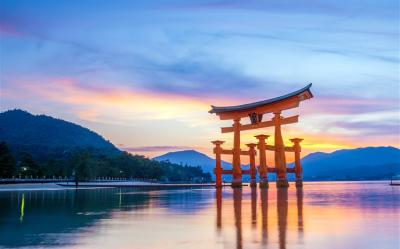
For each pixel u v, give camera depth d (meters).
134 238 15.83
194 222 20.92
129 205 35.00
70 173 165.38
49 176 160.12
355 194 53.88
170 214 25.75
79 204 36.97
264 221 20.73
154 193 64.88
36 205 35.84
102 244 14.58
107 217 24.20
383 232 16.67
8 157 130.75
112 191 76.12
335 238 15.20
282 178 80.81
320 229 17.55
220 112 90.00
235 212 26.45
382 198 42.53
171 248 13.72
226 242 14.64
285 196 48.75
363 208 28.69
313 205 32.19
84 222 21.48
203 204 35.25
